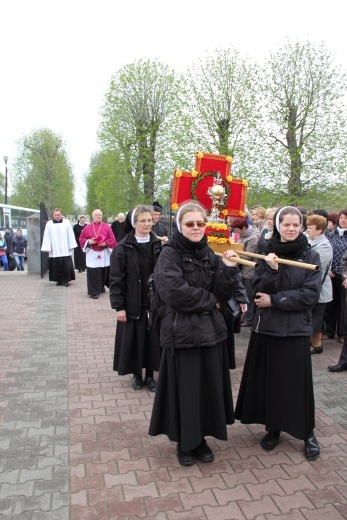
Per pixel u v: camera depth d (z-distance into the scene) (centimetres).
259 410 347
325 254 550
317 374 509
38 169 3641
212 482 303
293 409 329
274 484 301
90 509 274
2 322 768
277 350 332
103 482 302
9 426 380
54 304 930
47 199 3681
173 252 309
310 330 329
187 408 306
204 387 316
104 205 2612
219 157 450
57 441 355
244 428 383
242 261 297
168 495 288
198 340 301
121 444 353
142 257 449
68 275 1173
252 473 314
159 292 306
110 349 612
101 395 450
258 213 772
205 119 1841
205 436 344
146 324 453
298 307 322
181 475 311
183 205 316
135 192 2225
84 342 646
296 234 328
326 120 1728
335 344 633
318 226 549
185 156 1870
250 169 1786
